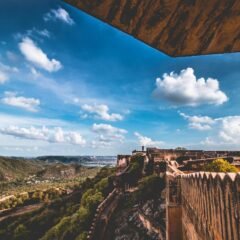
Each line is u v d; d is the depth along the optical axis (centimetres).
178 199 1600
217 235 630
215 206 647
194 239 1034
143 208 3616
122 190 4372
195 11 181
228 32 195
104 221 3753
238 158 3120
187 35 199
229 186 527
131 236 3494
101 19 190
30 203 8012
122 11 182
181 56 224
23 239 6072
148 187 3825
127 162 5475
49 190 8569
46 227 6141
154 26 193
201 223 852
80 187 6981
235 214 494
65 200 6731
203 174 786
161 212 3356
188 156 4572
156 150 4847
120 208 4056
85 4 177
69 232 4491
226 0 175
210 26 191
